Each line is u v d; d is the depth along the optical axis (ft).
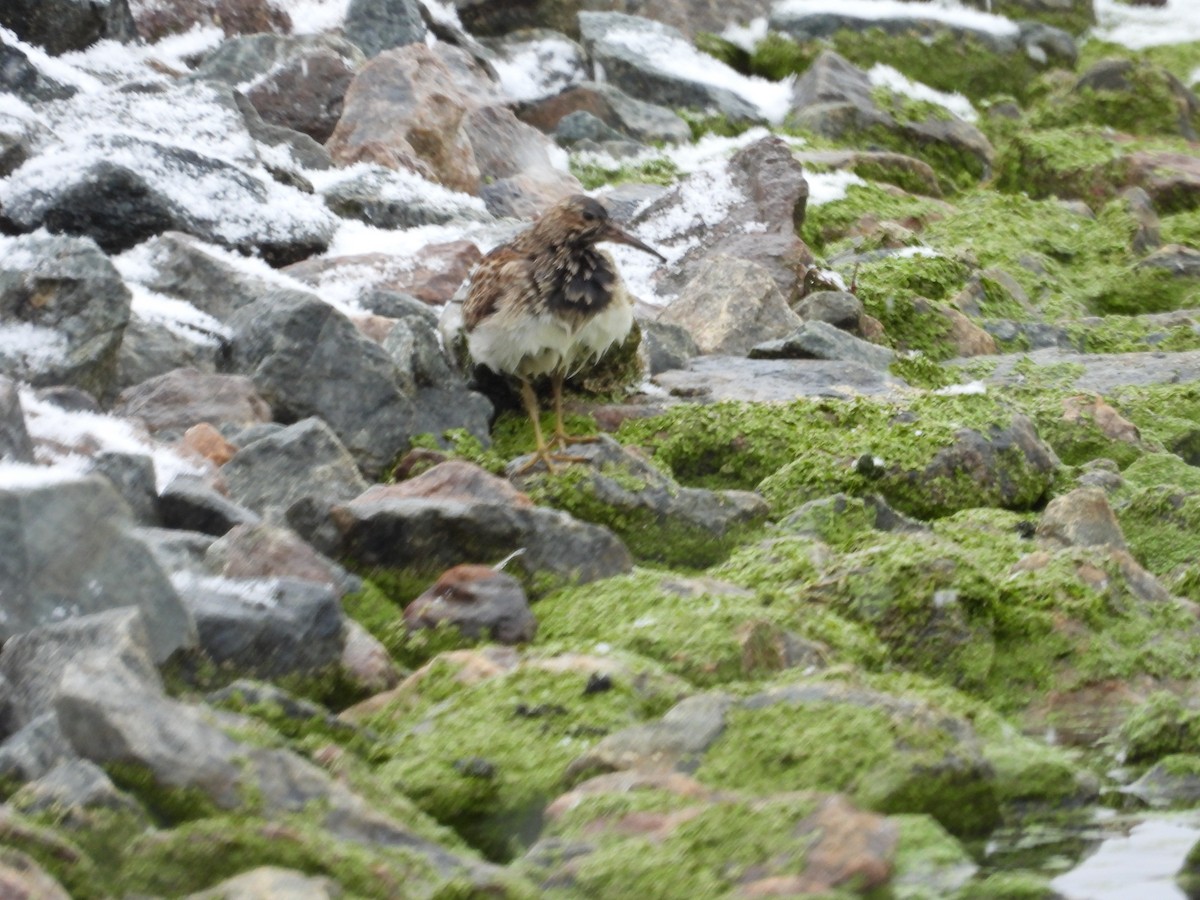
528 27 94.73
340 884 21.09
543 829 24.29
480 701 27.94
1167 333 66.13
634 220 66.13
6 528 26.25
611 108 86.12
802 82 97.25
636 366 47.21
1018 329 65.16
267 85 68.90
